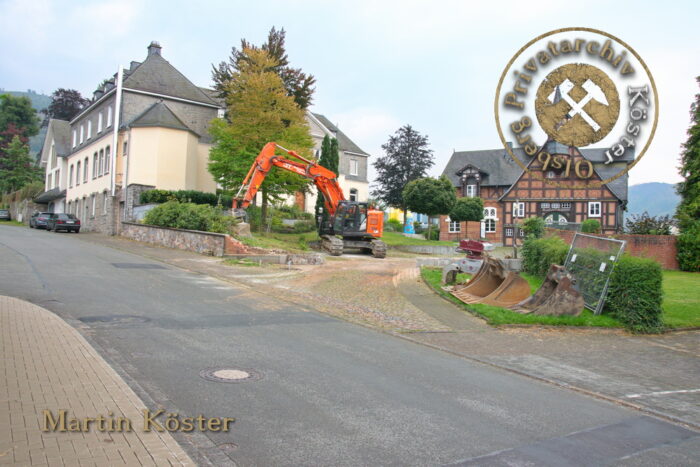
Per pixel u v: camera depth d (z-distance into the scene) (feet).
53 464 12.89
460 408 19.83
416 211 146.82
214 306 37.60
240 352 25.55
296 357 25.46
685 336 36.52
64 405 16.75
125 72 125.59
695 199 108.47
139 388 19.31
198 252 76.69
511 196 166.40
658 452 16.74
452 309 42.86
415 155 212.43
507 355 29.68
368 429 17.08
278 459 14.55
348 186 163.43
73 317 30.73
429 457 15.25
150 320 31.32
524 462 15.29
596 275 41.57
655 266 37.63
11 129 252.83
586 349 31.99
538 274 59.16
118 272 51.29
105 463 13.14
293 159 96.17
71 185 147.54
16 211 189.37
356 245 98.17
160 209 90.74
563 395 22.67
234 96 96.89
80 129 144.66
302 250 86.38
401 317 39.09
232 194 113.09
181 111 122.72
